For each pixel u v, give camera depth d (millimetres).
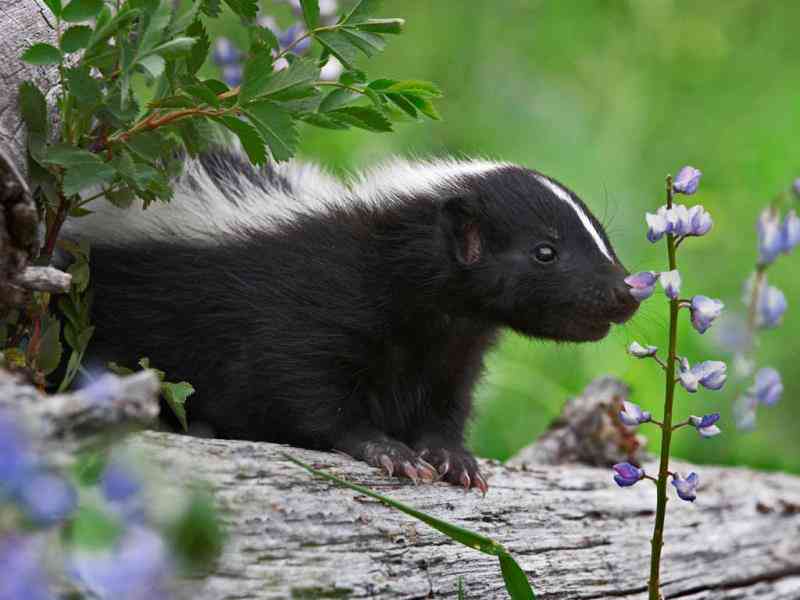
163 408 9250
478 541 7086
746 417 9766
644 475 7383
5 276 6801
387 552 7469
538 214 9258
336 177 11633
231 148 10594
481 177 9492
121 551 4965
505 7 18781
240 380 9125
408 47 18047
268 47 7684
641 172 17656
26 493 4730
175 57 7285
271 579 6680
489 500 8734
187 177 9742
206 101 7559
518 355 14344
